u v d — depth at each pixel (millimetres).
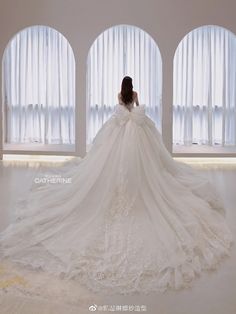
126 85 4820
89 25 8227
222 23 8141
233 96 9266
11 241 3592
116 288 2850
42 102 9477
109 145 4422
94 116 9461
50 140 9508
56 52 9297
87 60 8344
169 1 8109
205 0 8086
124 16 8164
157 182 4289
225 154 8422
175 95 9375
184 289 2887
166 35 8180
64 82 9375
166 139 8398
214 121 9406
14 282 2930
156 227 3637
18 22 8320
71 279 2982
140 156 4312
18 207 4688
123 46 9258
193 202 4242
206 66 9242
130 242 3416
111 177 4125
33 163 8023
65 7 8227
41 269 3148
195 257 3293
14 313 2541
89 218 3893
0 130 8562
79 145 8523
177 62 9305
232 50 9188
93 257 3242
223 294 2818
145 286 2883
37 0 8242
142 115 4625
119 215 3871
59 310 2580
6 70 9406
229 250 3611
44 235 3648
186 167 5441
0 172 7082
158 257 3205
